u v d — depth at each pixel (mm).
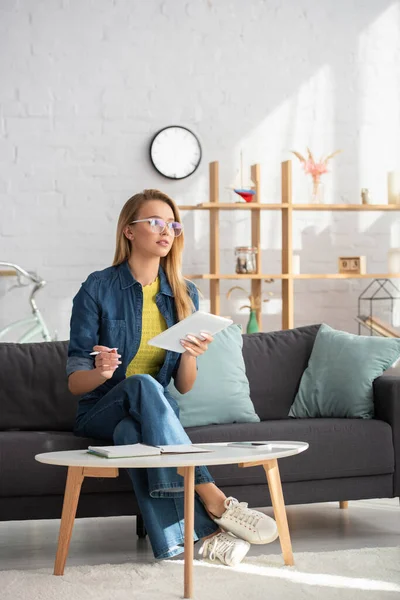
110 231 5500
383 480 3473
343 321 5812
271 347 3967
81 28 5465
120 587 2672
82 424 3188
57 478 3104
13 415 3627
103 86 5492
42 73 5418
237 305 5684
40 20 5414
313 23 5766
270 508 4020
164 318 3295
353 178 5816
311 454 3365
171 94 5574
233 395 3668
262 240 5703
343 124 5809
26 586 2676
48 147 5434
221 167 5645
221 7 5641
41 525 3748
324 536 3422
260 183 5641
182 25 5590
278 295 5730
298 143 5754
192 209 5461
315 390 3803
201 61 5617
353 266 5535
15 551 3250
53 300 5438
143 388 2871
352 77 5816
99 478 3131
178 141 5559
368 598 2527
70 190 5453
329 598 2535
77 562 3047
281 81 5727
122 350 3240
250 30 5684
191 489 2602
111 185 5500
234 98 5660
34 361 3701
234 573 2809
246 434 3332
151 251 3227
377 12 5832
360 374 3703
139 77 5531
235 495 3281
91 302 3221
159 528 2887
